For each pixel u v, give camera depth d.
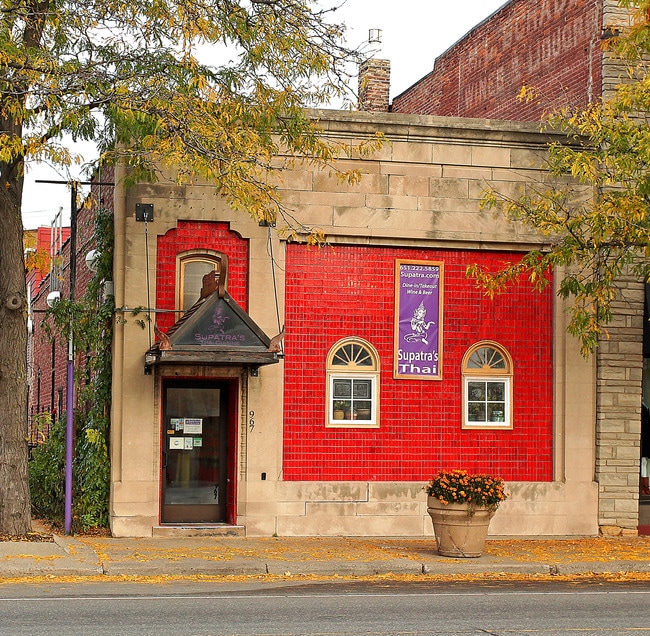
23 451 17.30
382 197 19.58
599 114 18.20
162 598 12.53
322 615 11.41
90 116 17.06
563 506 20.00
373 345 19.55
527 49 24.94
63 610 11.38
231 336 17.44
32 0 16.77
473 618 11.38
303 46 17.66
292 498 18.97
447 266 19.97
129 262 18.56
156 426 18.61
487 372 19.98
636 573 16.09
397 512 19.34
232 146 16.66
